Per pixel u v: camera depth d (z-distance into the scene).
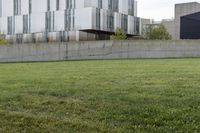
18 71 19.52
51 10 82.00
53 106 7.96
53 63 28.69
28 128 6.08
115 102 8.22
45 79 14.02
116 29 77.81
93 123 6.28
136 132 5.69
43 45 36.84
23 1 86.56
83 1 77.38
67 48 36.59
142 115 6.77
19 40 86.81
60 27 80.38
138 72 16.75
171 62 25.44
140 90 10.09
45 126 6.14
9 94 9.81
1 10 90.44
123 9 86.31
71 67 22.16
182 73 15.66
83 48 36.44
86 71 18.23
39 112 7.40
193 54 35.28
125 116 6.76
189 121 6.25
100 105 7.88
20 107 7.96
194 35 66.44
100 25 78.50
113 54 36.28
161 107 7.42
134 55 36.03
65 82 12.66
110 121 6.45
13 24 88.25
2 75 16.70
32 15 85.00
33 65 26.16
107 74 15.91
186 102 7.95
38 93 9.98
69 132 5.77
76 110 7.45
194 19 66.38
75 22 78.25
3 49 37.44
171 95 9.06
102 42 36.28
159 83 11.82
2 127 6.19
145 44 35.81
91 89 10.50
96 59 35.44
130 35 89.12
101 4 80.31
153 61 27.62
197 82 11.92
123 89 10.38
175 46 35.47
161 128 5.90
